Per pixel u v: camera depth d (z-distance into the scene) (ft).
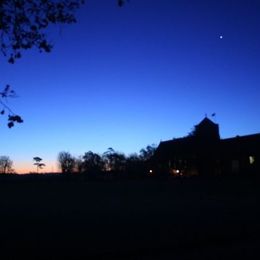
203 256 62.13
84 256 64.23
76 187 246.88
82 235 81.51
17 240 76.43
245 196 177.37
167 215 111.65
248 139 297.33
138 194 199.11
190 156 306.35
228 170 289.94
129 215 113.09
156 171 327.47
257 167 276.82
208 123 309.83
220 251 65.36
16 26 48.75
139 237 78.28
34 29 49.21
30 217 110.01
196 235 78.43
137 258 63.05
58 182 297.33
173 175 314.76
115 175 345.51
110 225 94.53
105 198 176.96
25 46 49.49
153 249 67.87
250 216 106.22
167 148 335.47
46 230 87.86
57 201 163.22
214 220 99.40
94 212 121.60
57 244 72.84
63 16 49.37
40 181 317.63
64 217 110.42
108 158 371.15
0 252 66.64
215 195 185.26
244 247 67.92
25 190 228.43
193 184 238.07
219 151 298.56
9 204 150.71
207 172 295.89
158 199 169.68
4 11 47.88
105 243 73.36
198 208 129.70
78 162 398.42
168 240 74.38
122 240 75.66
